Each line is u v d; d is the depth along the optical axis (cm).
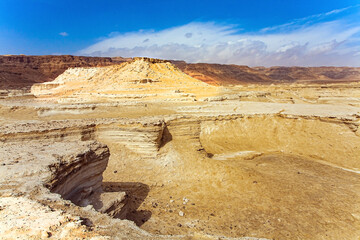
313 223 1505
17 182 923
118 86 6812
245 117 3556
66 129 2098
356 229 1465
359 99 5666
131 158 2184
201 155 2336
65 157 1155
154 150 2211
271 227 1452
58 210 778
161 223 1427
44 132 1975
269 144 3272
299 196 1814
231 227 1436
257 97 6097
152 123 2205
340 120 3139
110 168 2048
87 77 10300
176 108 4062
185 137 2609
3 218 702
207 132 3294
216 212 1602
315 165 2561
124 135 2261
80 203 1145
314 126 3300
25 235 632
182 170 2102
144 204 1666
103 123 2308
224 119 3456
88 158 1266
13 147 1328
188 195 1820
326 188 1964
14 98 5612
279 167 2464
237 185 1944
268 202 1728
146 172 2069
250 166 2414
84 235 661
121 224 796
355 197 1817
